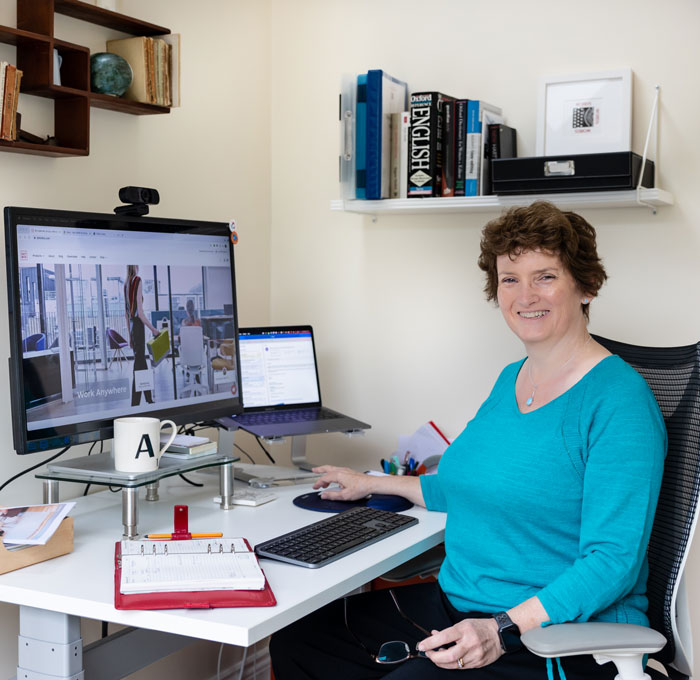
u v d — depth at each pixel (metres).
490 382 2.47
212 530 1.71
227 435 2.23
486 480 1.60
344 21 2.60
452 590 1.67
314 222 2.69
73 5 1.91
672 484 1.57
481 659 1.43
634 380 1.55
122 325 1.79
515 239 1.60
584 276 1.62
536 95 2.37
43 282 1.64
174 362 1.92
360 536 1.67
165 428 2.14
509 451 1.60
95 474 1.65
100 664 1.58
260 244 2.71
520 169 2.14
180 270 1.94
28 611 1.42
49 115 1.96
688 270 2.22
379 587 2.37
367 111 2.31
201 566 1.43
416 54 2.52
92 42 2.06
